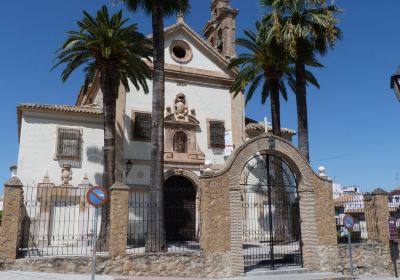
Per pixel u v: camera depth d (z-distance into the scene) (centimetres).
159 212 1625
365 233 1984
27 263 1330
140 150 2484
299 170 1672
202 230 1501
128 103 2531
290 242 1803
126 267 1384
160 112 1773
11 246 1336
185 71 2728
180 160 2550
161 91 1802
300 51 2034
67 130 2352
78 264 1359
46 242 2114
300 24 1992
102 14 2038
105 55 1897
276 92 2392
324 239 1653
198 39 2834
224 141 2738
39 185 2184
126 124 2494
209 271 1451
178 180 2591
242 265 1496
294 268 1590
